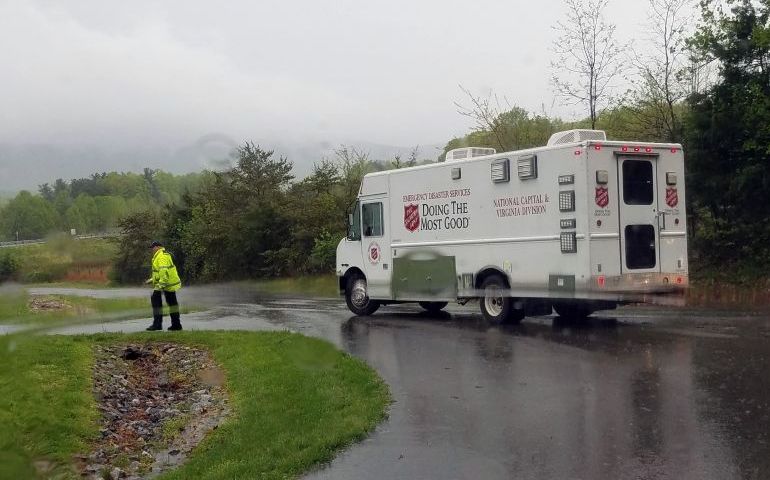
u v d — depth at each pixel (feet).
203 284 111.96
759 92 53.06
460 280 44.86
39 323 51.98
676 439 20.65
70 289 67.82
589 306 41.47
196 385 34.58
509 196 41.81
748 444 19.94
